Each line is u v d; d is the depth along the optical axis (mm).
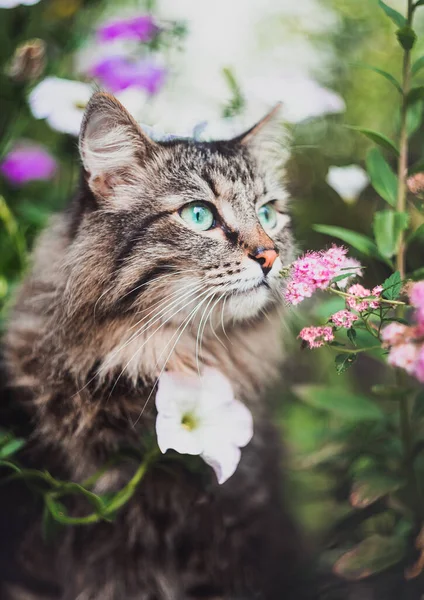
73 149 791
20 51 761
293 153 873
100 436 646
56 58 853
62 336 631
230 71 846
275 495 753
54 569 696
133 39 849
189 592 693
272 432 759
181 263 609
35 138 972
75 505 663
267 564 730
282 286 625
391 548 630
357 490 612
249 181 643
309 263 541
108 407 638
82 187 640
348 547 679
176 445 584
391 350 521
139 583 681
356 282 644
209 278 605
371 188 866
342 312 546
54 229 675
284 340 713
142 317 617
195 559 687
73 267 623
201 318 616
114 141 625
